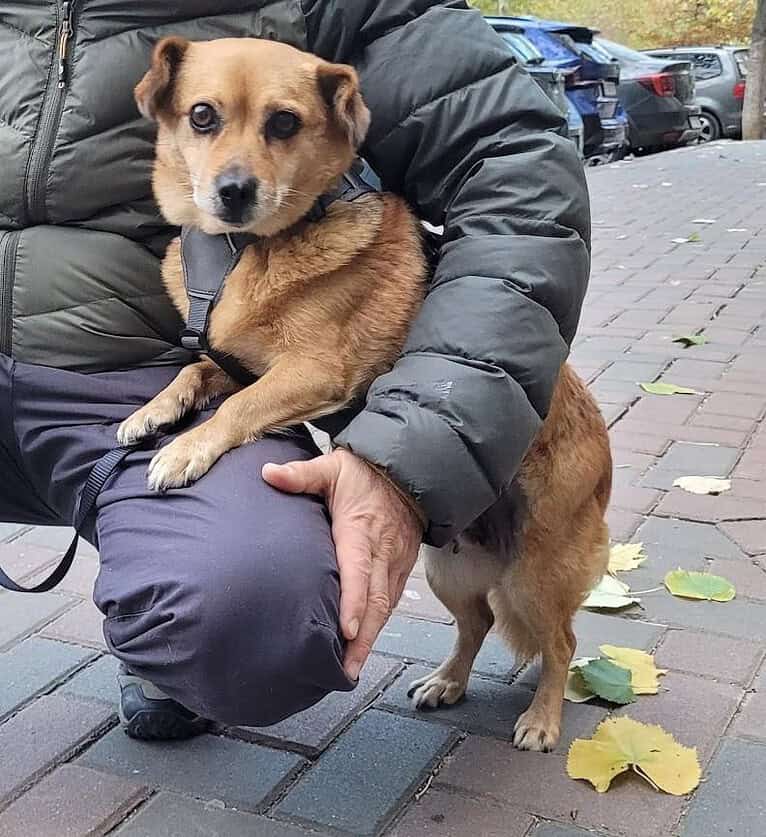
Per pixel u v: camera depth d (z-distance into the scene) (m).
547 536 1.29
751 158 6.87
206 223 1.24
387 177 1.29
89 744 1.26
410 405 1.05
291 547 0.99
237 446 1.14
